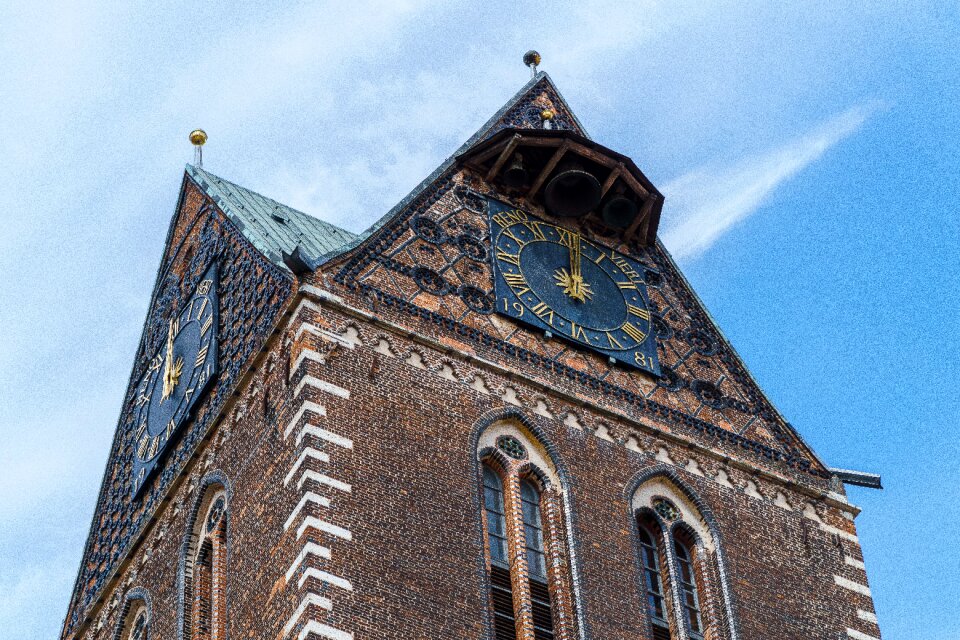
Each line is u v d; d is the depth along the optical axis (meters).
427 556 55.66
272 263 62.47
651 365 64.12
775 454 64.00
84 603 65.94
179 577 60.34
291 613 53.88
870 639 60.84
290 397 58.19
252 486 58.44
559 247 65.44
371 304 60.38
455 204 64.62
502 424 60.12
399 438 57.78
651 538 60.59
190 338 65.56
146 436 65.94
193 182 69.88
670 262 67.81
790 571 61.28
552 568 57.91
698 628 59.41
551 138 65.75
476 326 61.72
